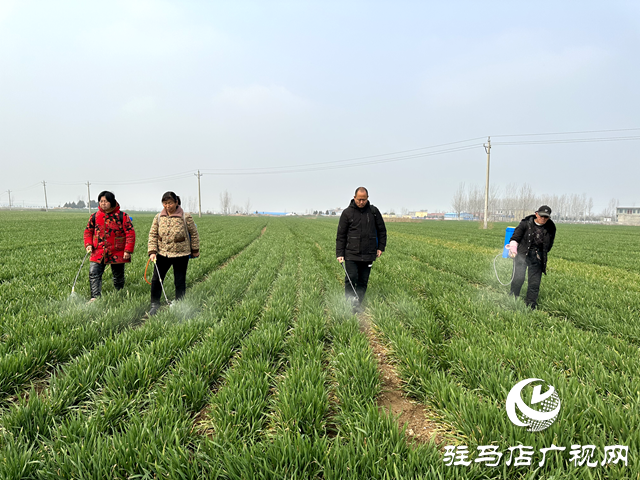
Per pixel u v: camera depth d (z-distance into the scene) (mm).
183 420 2617
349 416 2652
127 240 6156
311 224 52219
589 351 3727
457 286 7816
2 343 3678
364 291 6457
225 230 30844
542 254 5945
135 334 4125
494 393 2938
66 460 2064
